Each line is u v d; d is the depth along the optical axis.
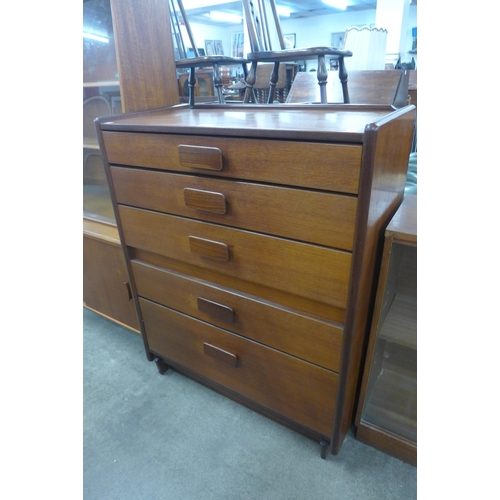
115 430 1.06
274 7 1.45
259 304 0.86
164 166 0.86
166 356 1.20
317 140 0.62
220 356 1.01
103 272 1.34
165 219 0.93
